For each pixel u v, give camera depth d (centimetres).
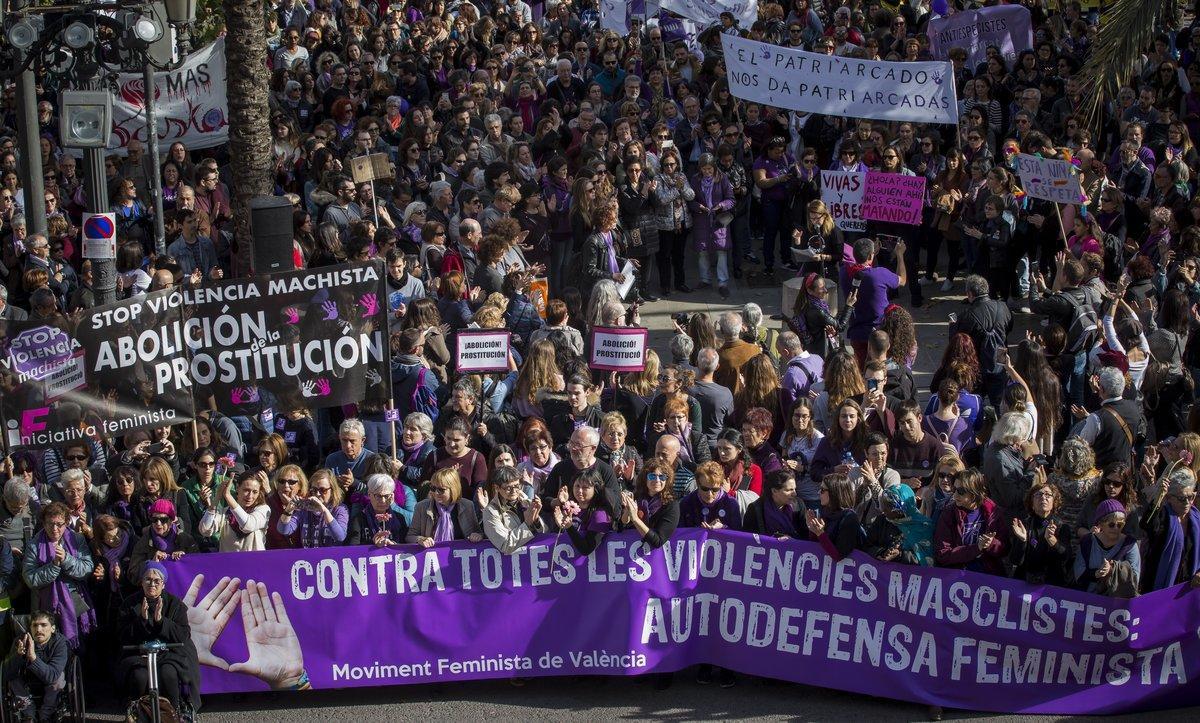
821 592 1044
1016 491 1071
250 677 1052
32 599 1041
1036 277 1391
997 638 1023
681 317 1366
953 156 1741
